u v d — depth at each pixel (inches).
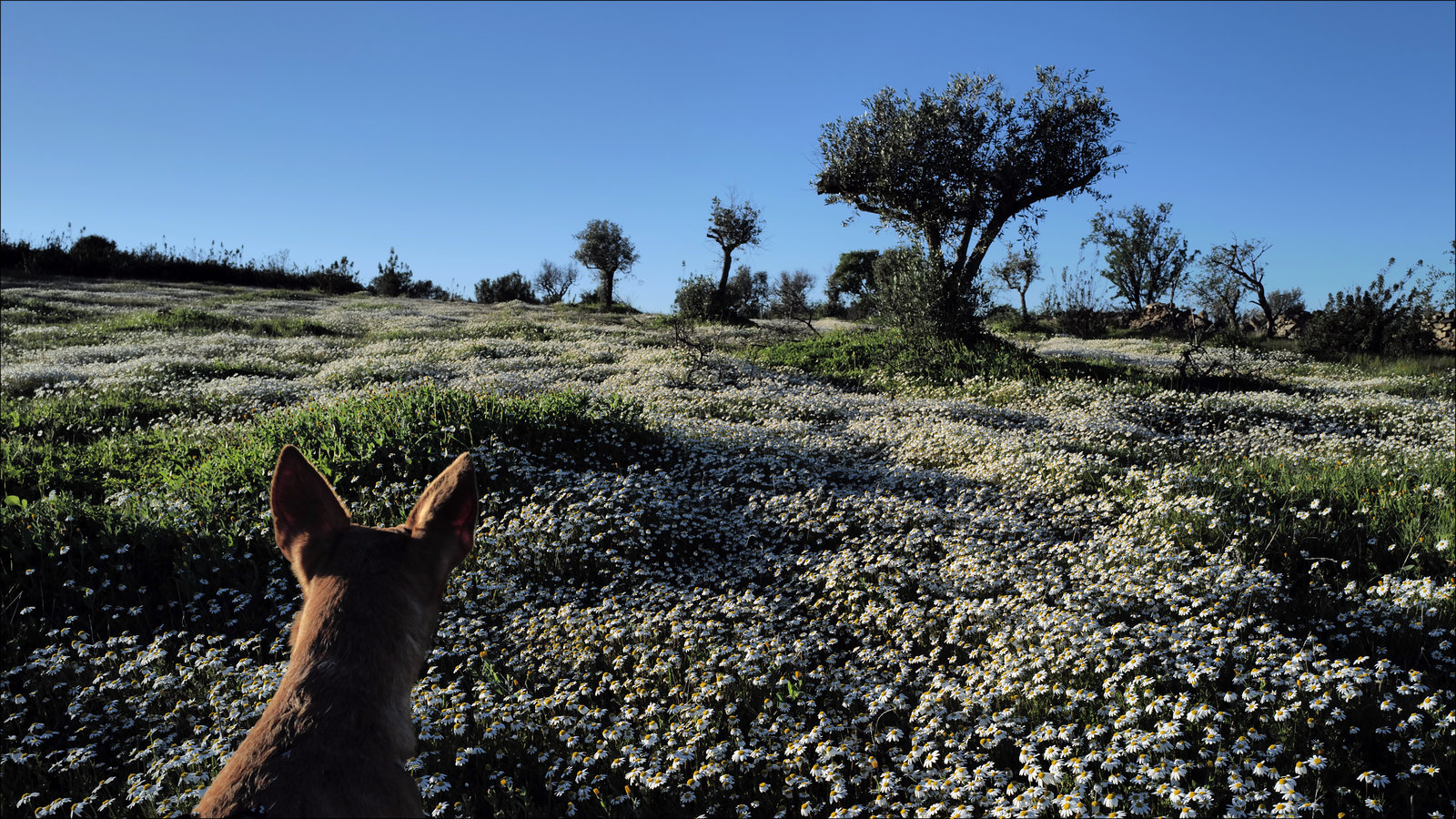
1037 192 557.3
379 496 176.4
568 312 960.9
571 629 121.3
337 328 663.1
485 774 92.4
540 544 154.9
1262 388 439.2
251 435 211.6
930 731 90.0
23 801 84.4
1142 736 80.9
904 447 249.4
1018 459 214.1
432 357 473.7
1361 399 372.8
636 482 186.5
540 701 98.6
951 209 556.1
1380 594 114.2
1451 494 160.9
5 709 106.1
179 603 134.6
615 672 112.7
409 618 34.5
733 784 87.2
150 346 460.4
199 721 102.3
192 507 162.2
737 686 107.0
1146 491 176.1
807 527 169.8
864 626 126.1
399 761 32.3
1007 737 89.3
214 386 319.3
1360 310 635.5
